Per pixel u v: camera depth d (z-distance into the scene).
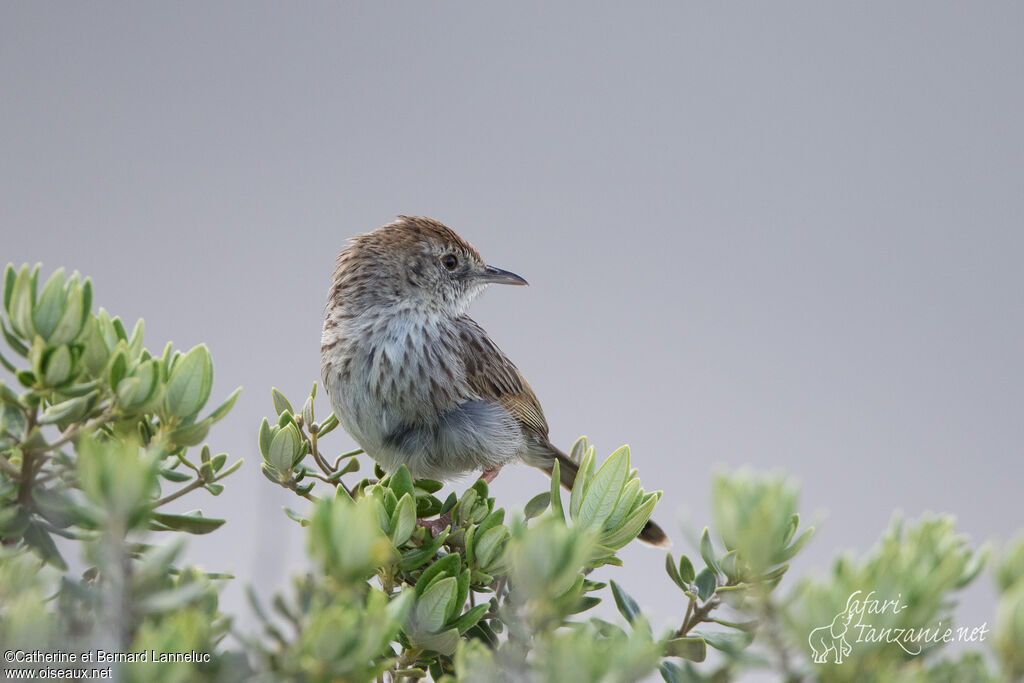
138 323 5.05
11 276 4.32
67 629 3.54
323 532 3.74
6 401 4.25
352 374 12.01
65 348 4.17
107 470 3.48
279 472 7.30
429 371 12.07
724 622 4.83
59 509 4.13
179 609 3.70
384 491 6.36
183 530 4.41
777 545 4.10
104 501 3.48
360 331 12.08
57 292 4.31
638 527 5.53
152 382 4.43
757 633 3.78
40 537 4.21
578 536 3.97
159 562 3.57
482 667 3.59
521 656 3.77
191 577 3.97
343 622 3.42
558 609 4.57
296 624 3.66
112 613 3.34
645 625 3.48
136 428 4.61
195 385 4.65
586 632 3.61
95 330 4.55
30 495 4.29
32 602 3.28
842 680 3.52
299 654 3.42
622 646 3.49
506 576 5.80
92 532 4.24
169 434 4.63
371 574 4.36
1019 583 3.75
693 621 4.90
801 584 3.65
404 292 12.47
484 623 5.78
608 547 5.50
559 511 5.63
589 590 5.48
